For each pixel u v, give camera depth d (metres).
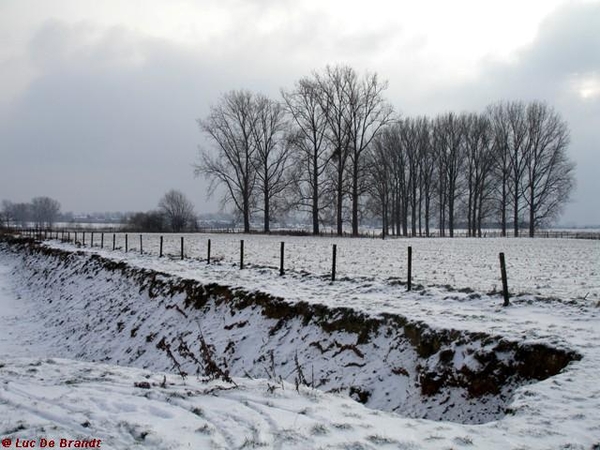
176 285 16.56
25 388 6.92
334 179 55.25
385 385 9.09
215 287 15.16
